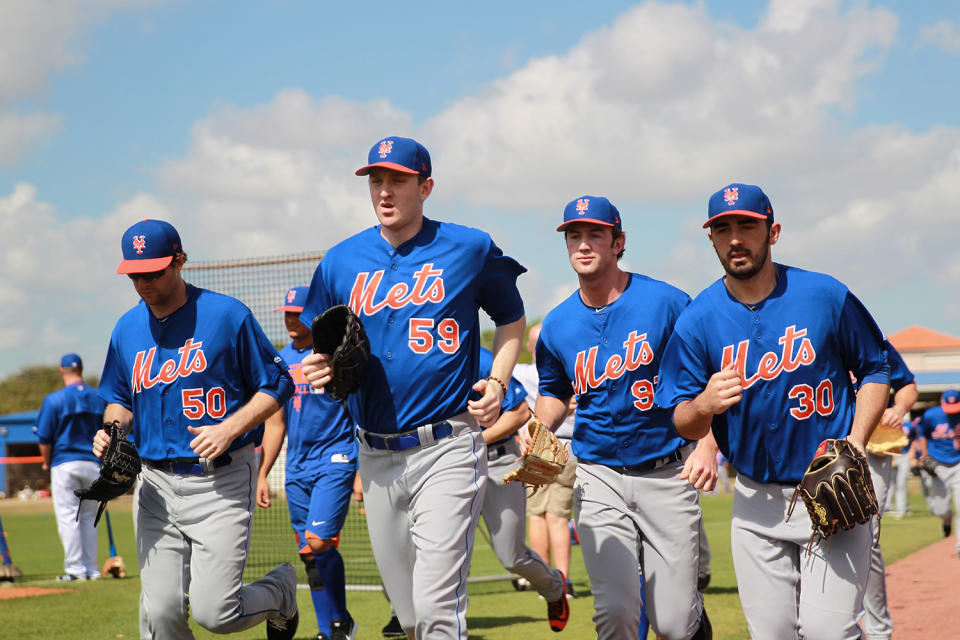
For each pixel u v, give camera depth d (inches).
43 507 2368.4
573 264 329.1
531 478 318.0
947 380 2677.2
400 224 291.9
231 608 324.2
